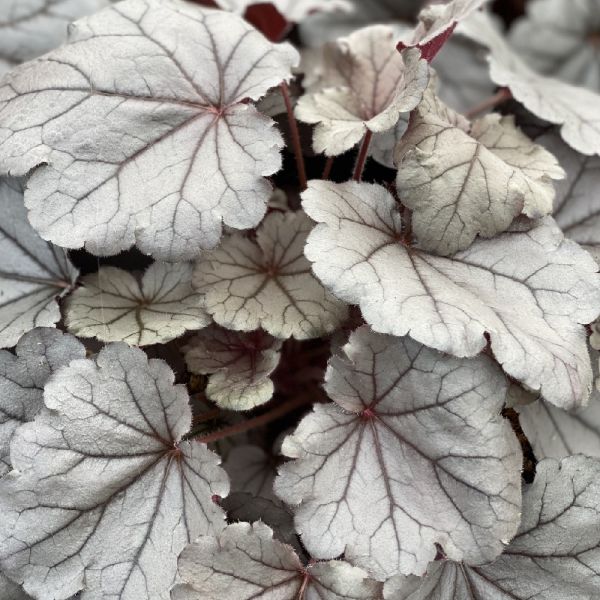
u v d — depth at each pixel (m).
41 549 0.26
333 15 0.50
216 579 0.25
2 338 0.29
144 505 0.27
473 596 0.29
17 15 0.39
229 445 0.35
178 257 0.28
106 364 0.27
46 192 0.28
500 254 0.29
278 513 0.29
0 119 0.30
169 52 0.31
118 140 0.29
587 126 0.35
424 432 0.27
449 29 0.30
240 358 0.31
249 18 0.43
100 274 0.32
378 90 0.34
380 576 0.25
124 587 0.26
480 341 0.25
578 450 0.33
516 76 0.39
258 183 0.28
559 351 0.26
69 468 0.26
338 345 0.30
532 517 0.29
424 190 0.28
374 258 0.27
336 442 0.27
